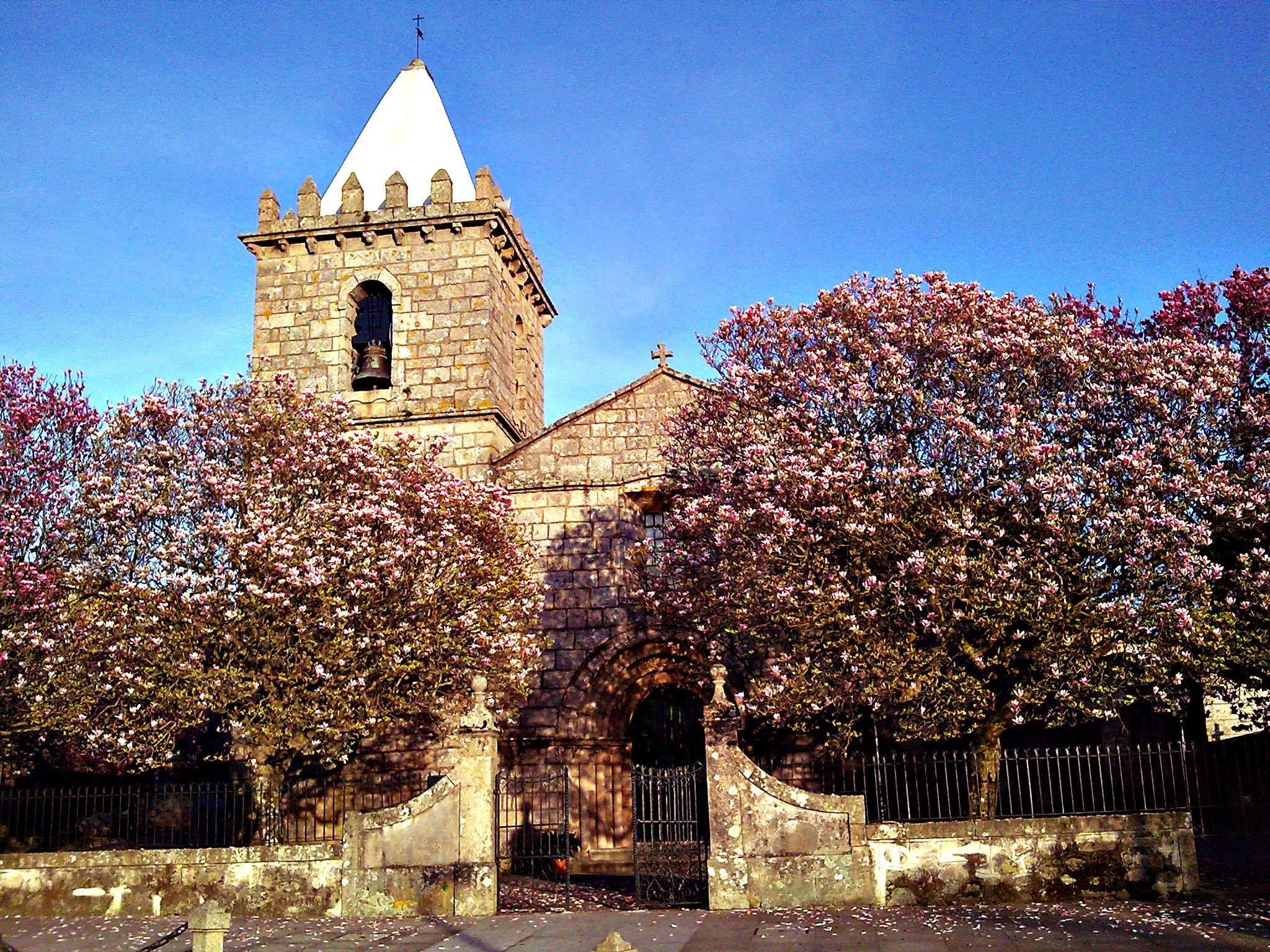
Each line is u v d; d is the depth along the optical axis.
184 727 24.77
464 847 18.64
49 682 23.88
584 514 31.91
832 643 22.06
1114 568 21.45
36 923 18.47
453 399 33.44
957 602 21.72
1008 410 21.75
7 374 26.42
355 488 25.75
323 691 23.75
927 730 22.39
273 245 35.00
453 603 26.09
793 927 16.02
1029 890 17.62
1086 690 21.30
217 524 24.12
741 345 25.55
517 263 36.78
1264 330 24.12
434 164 36.75
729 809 18.42
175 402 26.80
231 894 18.84
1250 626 21.14
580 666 30.88
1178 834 17.66
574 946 15.20
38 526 25.39
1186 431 21.41
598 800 30.02
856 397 22.91
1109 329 25.22
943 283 24.42
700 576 26.34
